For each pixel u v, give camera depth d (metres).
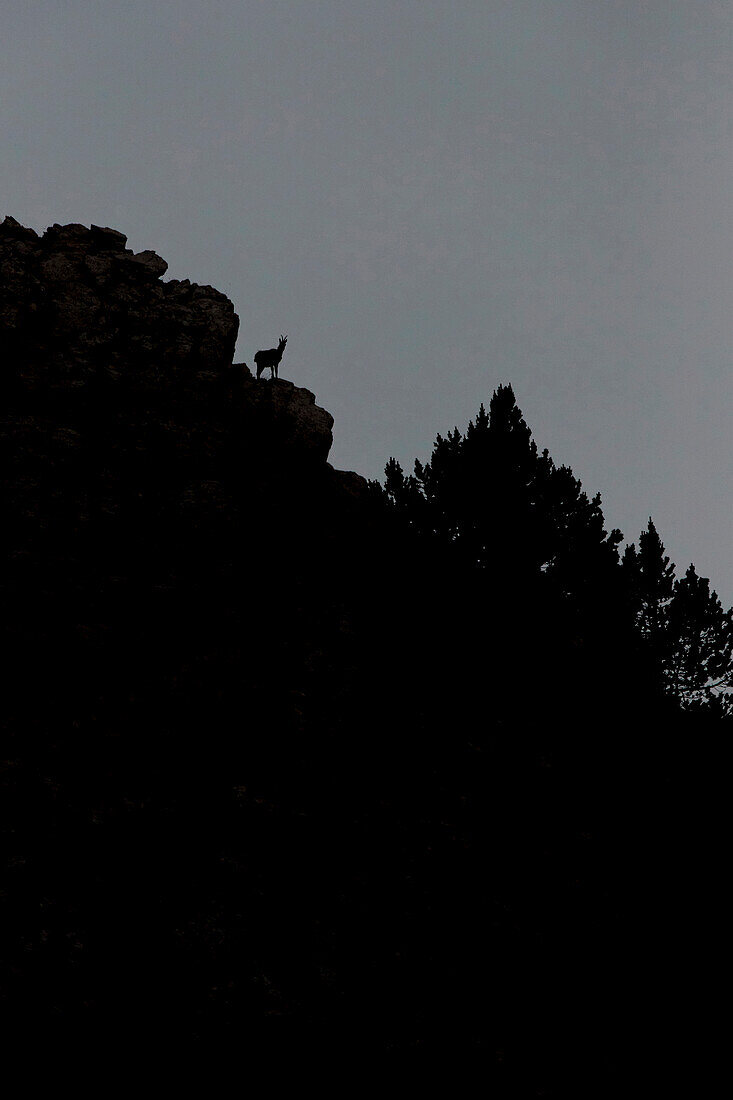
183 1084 34.94
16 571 52.53
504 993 40.47
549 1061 38.31
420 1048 37.72
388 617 60.47
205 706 49.25
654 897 46.16
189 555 58.44
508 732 54.34
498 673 58.56
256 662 52.94
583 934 43.59
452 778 50.22
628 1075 38.28
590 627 60.28
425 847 45.91
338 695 52.94
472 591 61.88
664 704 57.88
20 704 46.28
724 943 44.25
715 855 48.62
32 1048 34.66
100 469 61.50
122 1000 36.69
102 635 51.12
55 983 36.50
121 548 56.81
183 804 44.41
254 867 42.66
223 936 39.44
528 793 50.59
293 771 47.62
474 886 44.59
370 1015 38.38
